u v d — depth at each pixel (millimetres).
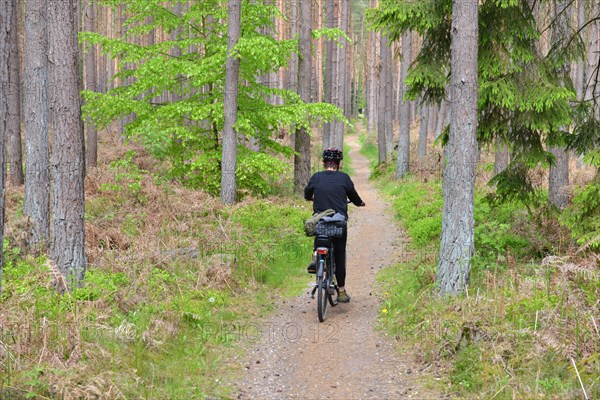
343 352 6043
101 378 4492
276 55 13766
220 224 10641
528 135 10008
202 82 14977
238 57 14242
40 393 4312
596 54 21312
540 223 9969
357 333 6652
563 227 9438
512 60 9531
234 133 14648
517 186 10188
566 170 12359
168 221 11516
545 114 9352
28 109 10406
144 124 11750
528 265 8156
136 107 15305
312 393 5027
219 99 15805
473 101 7215
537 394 4457
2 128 4133
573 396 4355
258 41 13609
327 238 7078
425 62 10070
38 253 8930
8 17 4051
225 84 14625
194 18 16297
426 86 10320
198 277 8148
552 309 5891
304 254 10672
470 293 7137
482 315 6000
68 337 5191
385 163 27688
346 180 7449
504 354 5207
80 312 5895
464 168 7234
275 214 13898
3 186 4266
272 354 5977
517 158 10023
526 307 6109
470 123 7219
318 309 6938
